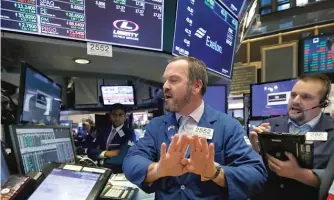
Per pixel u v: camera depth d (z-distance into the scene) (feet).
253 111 7.87
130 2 5.70
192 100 3.86
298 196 4.57
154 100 11.38
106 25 5.49
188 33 6.82
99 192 2.87
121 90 12.53
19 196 2.66
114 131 10.37
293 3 16.05
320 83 4.73
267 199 4.73
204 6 7.29
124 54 6.08
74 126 21.58
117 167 8.51
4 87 4.82
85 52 5.86
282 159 4.09
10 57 5.98
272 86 7.45
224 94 8.26
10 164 3.24
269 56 11.10
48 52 5.82
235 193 3.24
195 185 3.54
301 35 12.13
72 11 5.12
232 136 3.72
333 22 12.42
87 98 13.34
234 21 8.89
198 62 3.92
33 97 4.46
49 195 2.74
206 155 2.94
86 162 5.46
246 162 3.53
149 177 3.40
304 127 4.80
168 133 3.94
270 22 15.43
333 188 3.47
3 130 3.28
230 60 8.92
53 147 4.50
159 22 6.10
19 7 4.62
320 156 4.48
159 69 7.79
